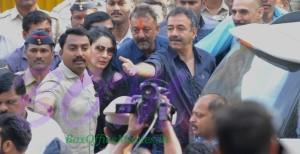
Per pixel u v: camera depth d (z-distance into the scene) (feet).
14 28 28.60
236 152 8.55
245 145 8.53
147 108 14.69
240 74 16.84
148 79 19.27
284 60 14.84
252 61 16.78
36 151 17.56
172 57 21.06
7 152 15.17
